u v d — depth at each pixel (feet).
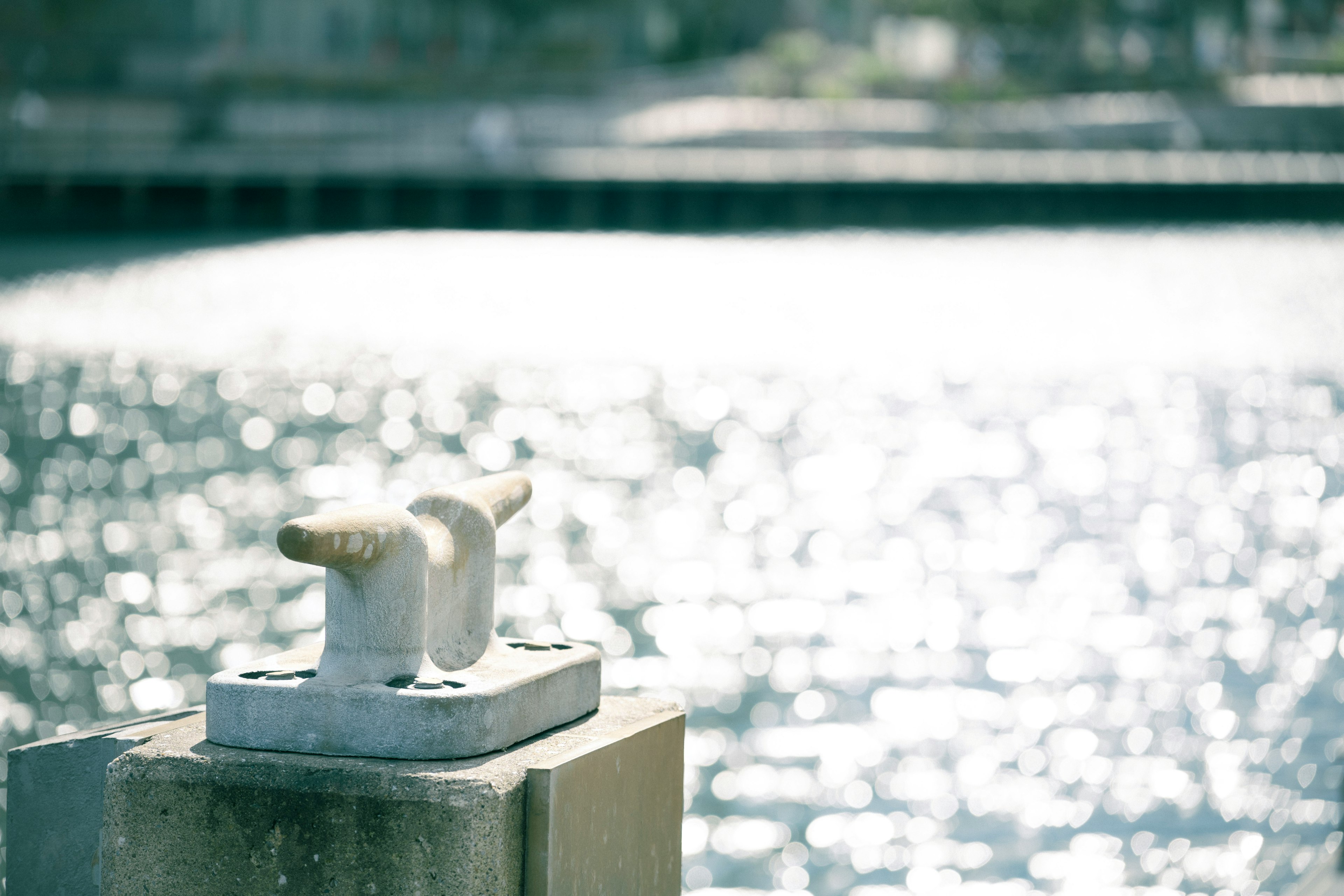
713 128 222.48
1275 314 130.00
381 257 169.37
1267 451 76.33
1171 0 268.62
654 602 48.39
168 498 63.21
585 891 7.79
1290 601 47.09
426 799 7.20
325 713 7.59
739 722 35.22
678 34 279.69
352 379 98.89
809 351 114.52
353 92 232.53
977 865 25.57
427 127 222.48
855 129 224.33
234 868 7.48
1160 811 28.25
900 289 149.07
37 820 9.13
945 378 103.14
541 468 73.61
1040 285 151.23
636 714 8.80
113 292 137.08
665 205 197.47
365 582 7.67
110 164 186.50
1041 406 92.32
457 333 120.47
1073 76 255.29
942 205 197.98
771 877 25.14
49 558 51.93
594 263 168.66
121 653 41.04
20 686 38.06
